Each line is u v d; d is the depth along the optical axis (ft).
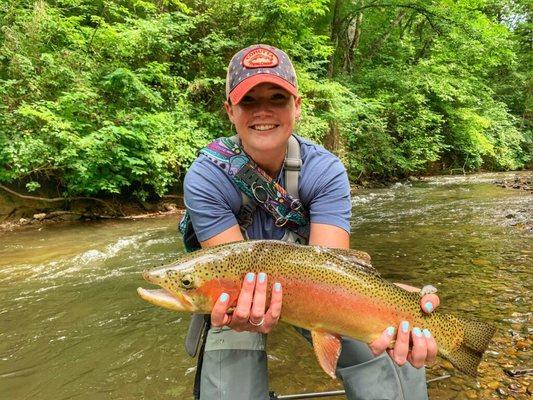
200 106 17.66
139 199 14.65
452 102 31.42
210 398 3.03
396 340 2.74
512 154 36.22
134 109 14.69
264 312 2.60
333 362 2.72
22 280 7.68
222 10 18.62
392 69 27.94
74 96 12.91
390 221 12.84
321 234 3.19
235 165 3.14
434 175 30.58
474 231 11.09
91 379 4.58
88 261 8.78
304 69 20.13
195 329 3.22
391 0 26.45
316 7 18.63
